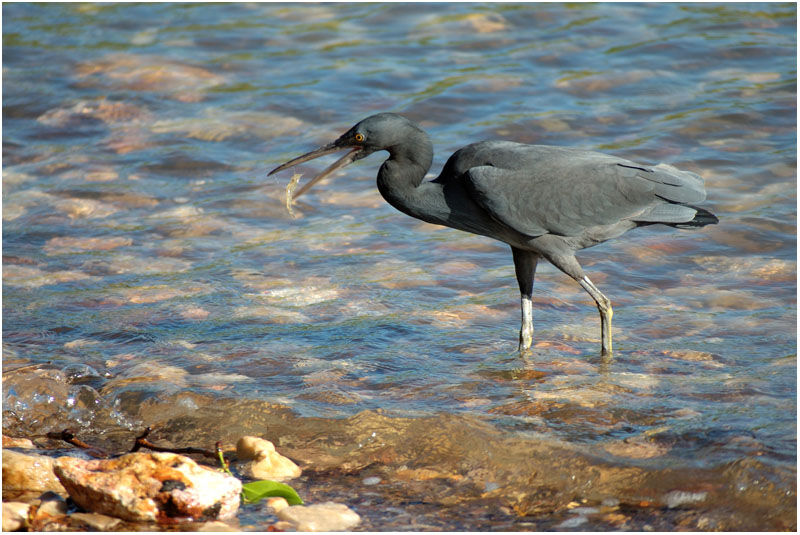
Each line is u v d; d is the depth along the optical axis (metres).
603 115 17.53
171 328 10.93
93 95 19.39
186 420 8.67
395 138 10.07
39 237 14.00
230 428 8.48
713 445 7.54
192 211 14.87
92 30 22.75
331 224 14.41
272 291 12.06
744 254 12.62
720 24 21.62
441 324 10.92
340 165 10.35
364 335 10.59
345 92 19.05
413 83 19.36
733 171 15.21
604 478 7.23
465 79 19.38
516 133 16.95
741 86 18.45
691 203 10.12
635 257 12.75
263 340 10.50
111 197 15.38
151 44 21.89
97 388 9.32
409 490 7.32
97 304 11.70
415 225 14.37
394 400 8.88
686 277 12.05
